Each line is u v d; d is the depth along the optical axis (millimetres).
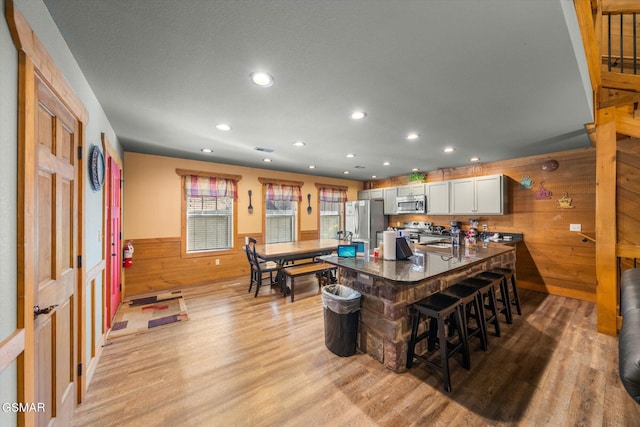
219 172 4812
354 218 6281
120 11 1226
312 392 1834
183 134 3082
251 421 1586
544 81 1840
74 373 1633
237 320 3045
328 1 1159
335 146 3604
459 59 1589
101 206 2348
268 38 1417
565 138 3211
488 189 4398
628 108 2605
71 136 1576
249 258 4156
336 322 2291
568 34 1352
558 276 3900
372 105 2256
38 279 1157
